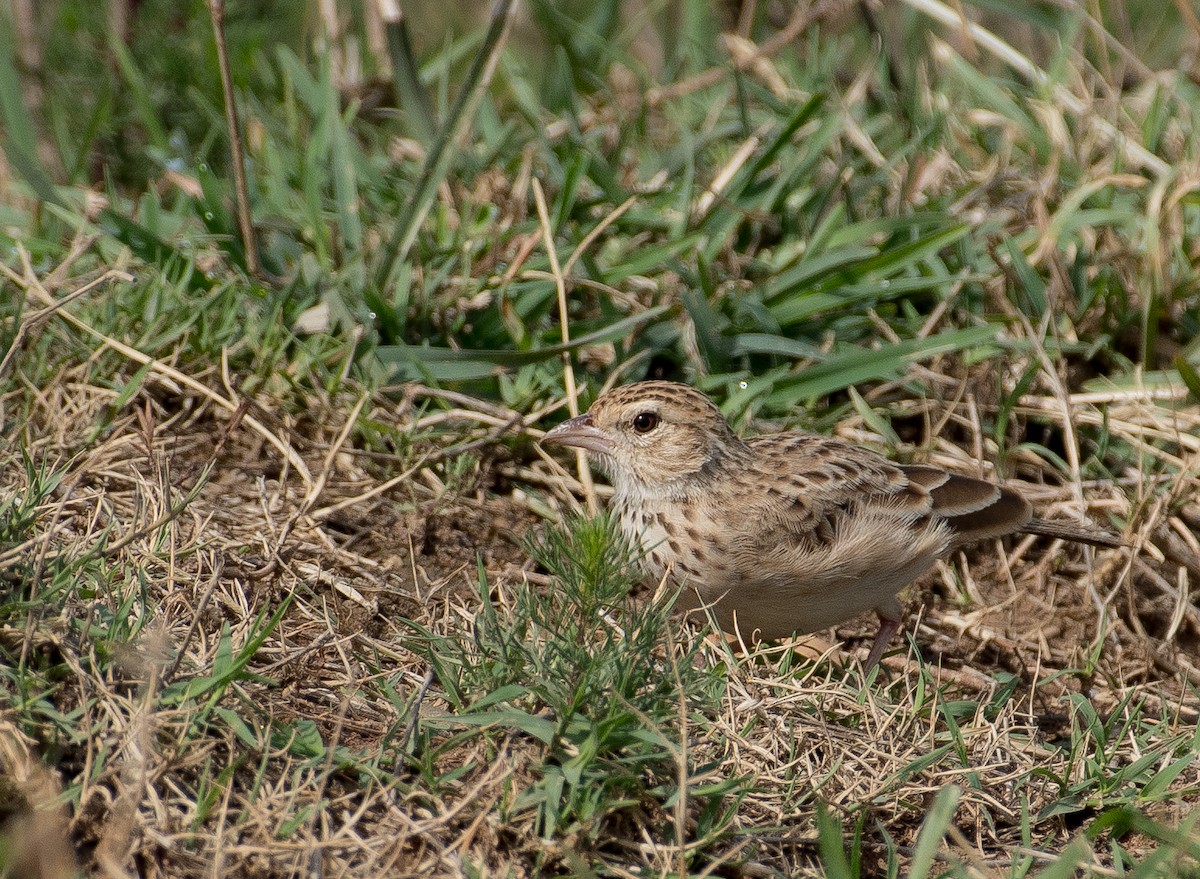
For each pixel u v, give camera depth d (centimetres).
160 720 706
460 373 1166
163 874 662
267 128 1405
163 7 1470
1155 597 1150
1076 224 1288
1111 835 819
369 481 1105
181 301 1147
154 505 943
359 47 1600
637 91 1623
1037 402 1226
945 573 1141
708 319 1196
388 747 736
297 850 669
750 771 787
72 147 1436
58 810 662
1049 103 1465
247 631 856
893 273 1276
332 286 1191
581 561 732
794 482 1018
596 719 722
